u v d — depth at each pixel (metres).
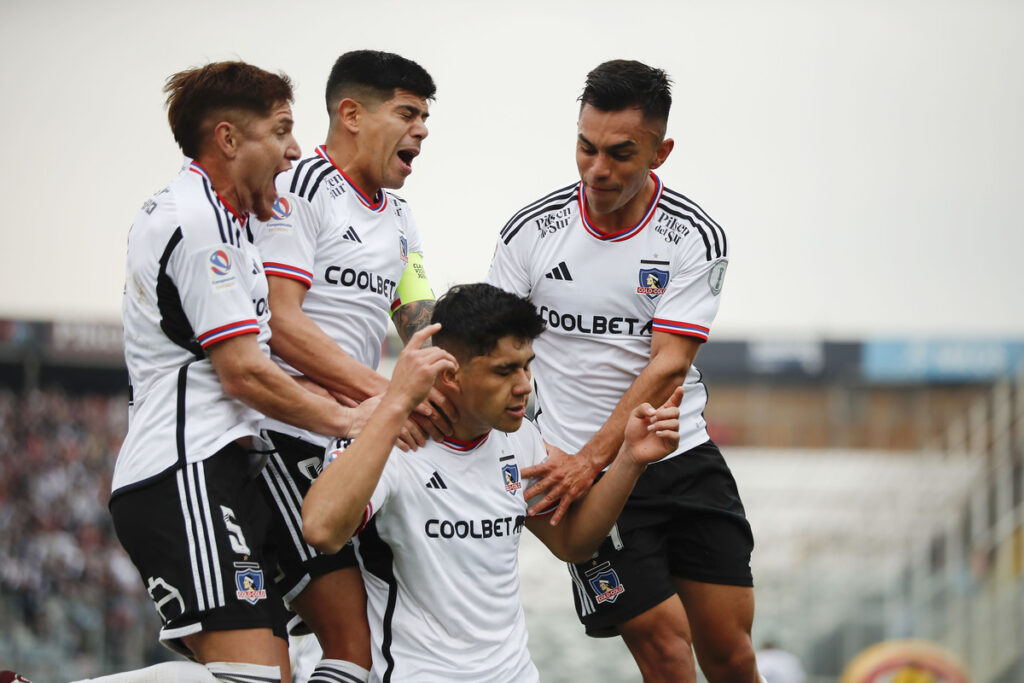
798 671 43.50
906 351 54.09
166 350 12.18
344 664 12.98
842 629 52.00
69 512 53.78
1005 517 52.78
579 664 49.59
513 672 12.67
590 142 14.05
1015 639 51.22
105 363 55.28
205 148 12.27
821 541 53.25
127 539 12.12
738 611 16.36
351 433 12.38
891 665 51.25
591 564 16.16
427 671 12.30
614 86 13.84
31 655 49.81
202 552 11.77
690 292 15.27
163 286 12.02
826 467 54.19
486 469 12.95
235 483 12.33
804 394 54.78
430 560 12.42
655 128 14.11
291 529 13.22
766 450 54.53
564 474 14.03
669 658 16.11
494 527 12.84
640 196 15.30
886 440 54.25
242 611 11.86
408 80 14.16
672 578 16.70
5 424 54.62
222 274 11.91
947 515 53.00
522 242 15.74
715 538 16.30
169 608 11.84
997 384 53.91
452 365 11.84
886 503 53.59
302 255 13.44
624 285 15.41
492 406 12.22
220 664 11.80
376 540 12.71
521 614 13.20
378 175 14.20
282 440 13.42
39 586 51.62
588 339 15.68
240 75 12.16
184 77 12.41
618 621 16.11
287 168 12.48
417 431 12.63
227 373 11.97
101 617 51.53
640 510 16.11
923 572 52.53
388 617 12.54
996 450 53.56
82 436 55.50
